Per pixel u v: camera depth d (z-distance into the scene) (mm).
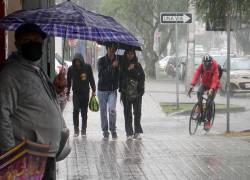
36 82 7926
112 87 19734
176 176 13258
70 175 13336
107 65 19766
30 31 7949
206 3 20328
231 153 16156
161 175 13359
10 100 7750
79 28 8750
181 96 41719
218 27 21406
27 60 7980
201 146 17500
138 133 19625
